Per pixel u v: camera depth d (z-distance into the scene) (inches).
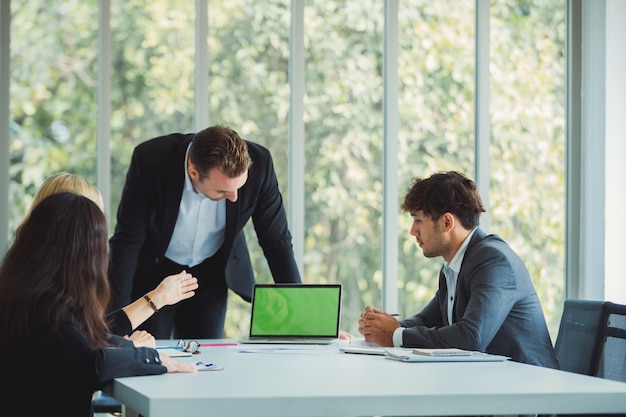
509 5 213.9
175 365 100.2
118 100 189.9
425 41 208.1
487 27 210.2
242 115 197.2
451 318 135.8
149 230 159.6
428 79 208.4
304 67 200.1
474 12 211.8
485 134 209.9
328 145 202.1
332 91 202.7
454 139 209.9
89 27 188.1
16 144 184.5
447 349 118.5
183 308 167.9
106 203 188.1
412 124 207.0
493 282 125.9
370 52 205.5
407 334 128.1
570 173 215.0
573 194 214.8
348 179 203.3
